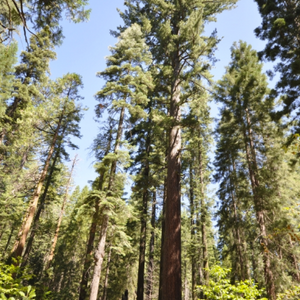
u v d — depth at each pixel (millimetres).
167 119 10211
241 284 6660
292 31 10383
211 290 6461
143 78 14422
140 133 18484
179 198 9742
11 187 16812
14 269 5348
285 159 12922
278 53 10641
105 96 14781
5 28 3961
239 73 14164
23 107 18062
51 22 5406
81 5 5082
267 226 9750
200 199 17797
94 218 12281
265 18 11461
